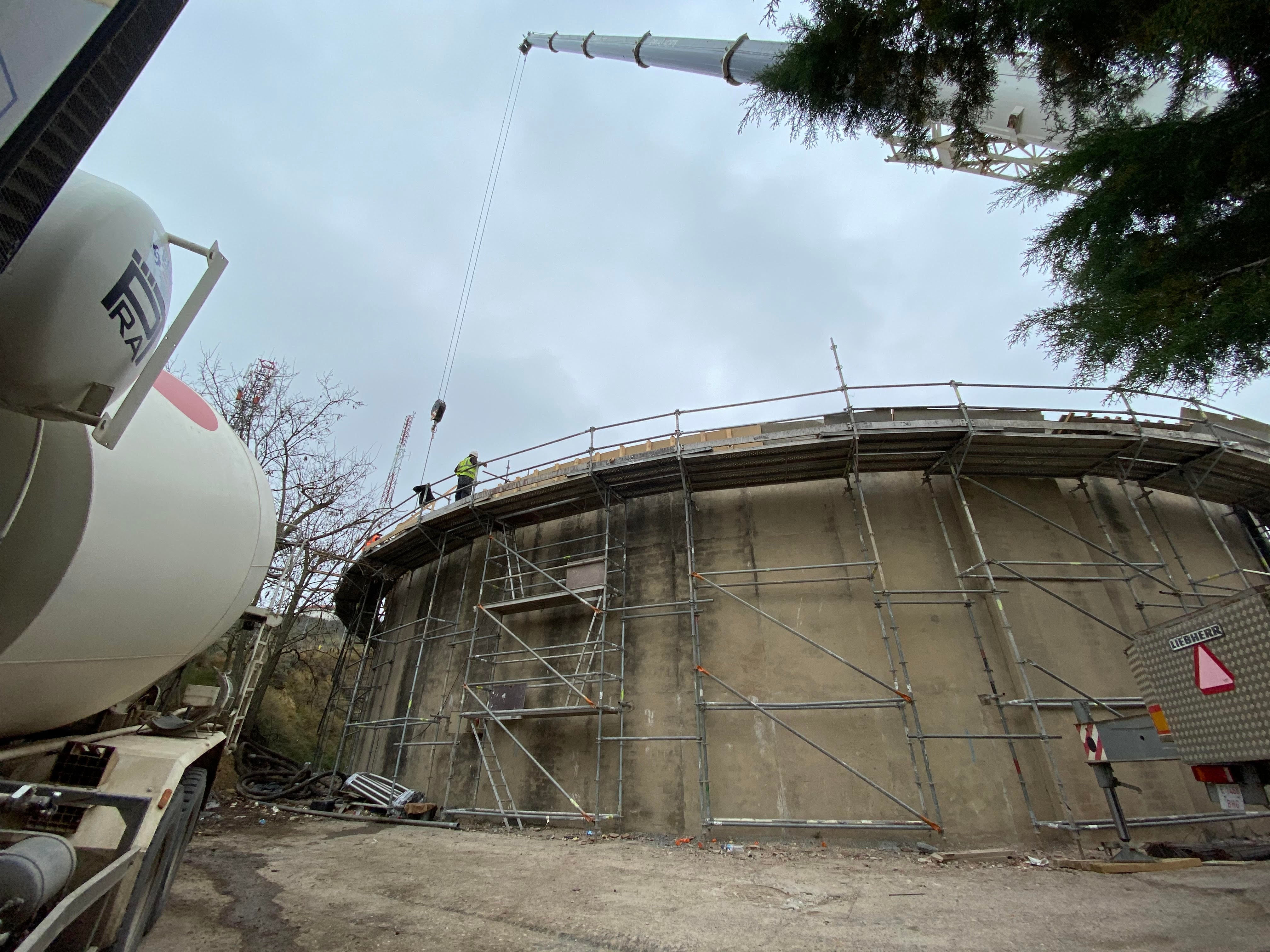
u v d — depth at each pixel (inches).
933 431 391.2
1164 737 167.0
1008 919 197.2
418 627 606.9
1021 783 341.1
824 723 372.8
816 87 151.7
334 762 885.2
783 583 412.5
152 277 90.9
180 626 164.2
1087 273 124.0
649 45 622.2
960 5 128.9
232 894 231.0
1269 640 126.5
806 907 216.7
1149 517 442.9
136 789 138.3
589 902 222.8
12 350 76.5
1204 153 108.7
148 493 133.9
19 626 110.7
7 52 47.9
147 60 58.3
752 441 418.9
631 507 493.4
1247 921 180.2
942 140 233.9
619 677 417.1
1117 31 117.6
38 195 49.8
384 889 241.4
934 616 389.4
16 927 87.1
